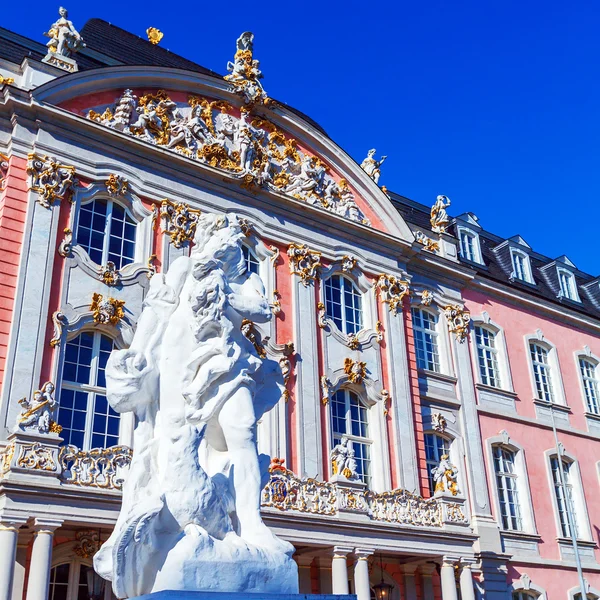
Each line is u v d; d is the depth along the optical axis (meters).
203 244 6.08
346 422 20.94
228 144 21.62
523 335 28.36
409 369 23.03
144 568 4.61
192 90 21.56
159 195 19.58
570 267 33.16
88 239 18.08
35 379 15.59
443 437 23.86
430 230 27.33
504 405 26.11
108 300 17.33
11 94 17.73
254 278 6.16
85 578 14.83
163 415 5.41
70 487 13.30
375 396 21.50
